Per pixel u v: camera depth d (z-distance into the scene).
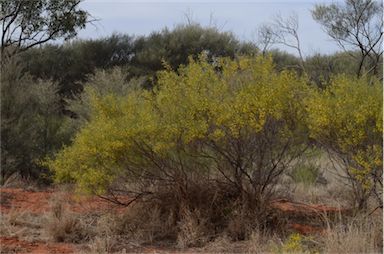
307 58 20.61
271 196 7.59
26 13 20.47
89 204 8.52
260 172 7.29
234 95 7.10
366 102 6.62
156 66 23.17
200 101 6.86
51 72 22.44
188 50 23.67
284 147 7.23
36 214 8.18
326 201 9.00
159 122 6.96
